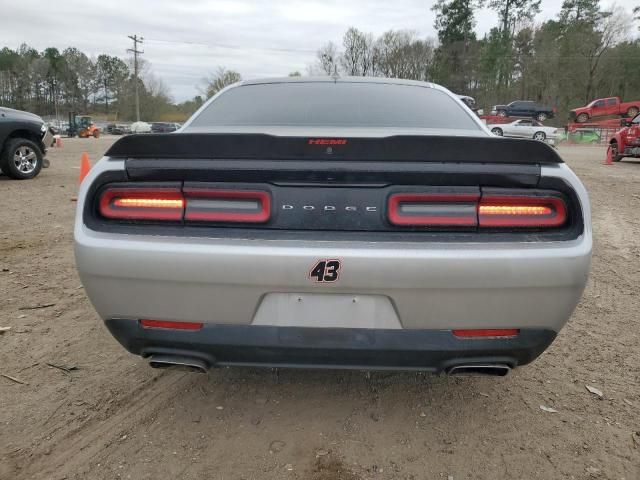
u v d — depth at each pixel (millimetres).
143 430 2199
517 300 1803
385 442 2139
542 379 2680
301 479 1922
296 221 1811
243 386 2564
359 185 1803
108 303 1894
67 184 9398
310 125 2596
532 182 1794
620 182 11164
